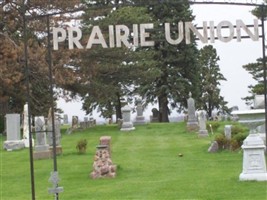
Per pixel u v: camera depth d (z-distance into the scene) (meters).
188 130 37.94
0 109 46.62
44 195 16.38
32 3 41.66
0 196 16.70
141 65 47.78
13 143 31.09
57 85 44.06
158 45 59.38
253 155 16.59
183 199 14.59
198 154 24.48
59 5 42.16
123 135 37.34
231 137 25.44
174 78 60.12
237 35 12.84
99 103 59.12
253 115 16.28
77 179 18.78
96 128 44.94
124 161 22.70
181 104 62.41
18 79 40.78
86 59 44.53
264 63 13.00
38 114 47.28
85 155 25.39
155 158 23.56
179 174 18.89
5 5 42.66
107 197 15.41
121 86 56.16
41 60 40.88
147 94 61.84
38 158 24.98
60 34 14.02
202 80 74.50
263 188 15.34
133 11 46.62
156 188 16.34
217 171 19.12
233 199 14.29
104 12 45.62
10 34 43.59
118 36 13.00
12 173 21.27
